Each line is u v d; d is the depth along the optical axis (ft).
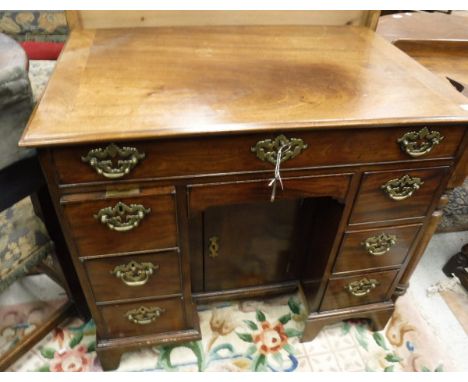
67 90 2.31
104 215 2.30
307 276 3.67
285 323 3.92
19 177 2.61
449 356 3.68
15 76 2.26
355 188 2.59
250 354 3.63
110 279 2.71
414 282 4.44
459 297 4.28
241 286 3.88
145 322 3.08
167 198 2.33
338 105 2.31
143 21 3.30
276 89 2.45
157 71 2.58
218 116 2.14
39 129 1.96
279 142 2.23
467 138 2.47
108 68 2.59
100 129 1.98
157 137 2.01
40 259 3.11
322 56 2.95
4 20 5.31
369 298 3.52
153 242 2.55
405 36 4.36
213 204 2.48
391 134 2.34
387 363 3.59
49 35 5.50
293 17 3.51
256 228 3.41
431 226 3.17
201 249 3.45
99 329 3.08
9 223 3.05
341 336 3.82
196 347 3.67
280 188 2.48
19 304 4.00
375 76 2.70
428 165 2.56
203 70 2.64
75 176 2.14
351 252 3.03
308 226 3.45
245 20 3.46
